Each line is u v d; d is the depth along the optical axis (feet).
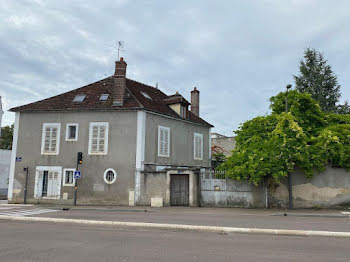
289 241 27.30
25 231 30.76
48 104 66.85
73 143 63.31
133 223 34.63
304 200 55.01
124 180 60.18
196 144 76.23
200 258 20.54
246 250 23.25
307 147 52.54
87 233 29.78
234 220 39.47
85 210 52.11
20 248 22.97
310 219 41.96
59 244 24.47
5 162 97.25
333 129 55.62
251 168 52.21
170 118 68.90
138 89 73.61
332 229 32.71
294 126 52.70
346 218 43.75
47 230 31.48
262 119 60.23
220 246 24.59
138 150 60.59
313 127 59.00
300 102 60.75
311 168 53.52
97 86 71.00
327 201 54.39
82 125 63.57
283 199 55.57
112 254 21.30
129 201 59.16
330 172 54.90
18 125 66.33
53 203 61.98
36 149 64.69
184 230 32.71
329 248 24.43
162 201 57.11
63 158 63.26
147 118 63.10
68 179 62.95
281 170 51.80
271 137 54.60
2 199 78.59
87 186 61.36
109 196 60.18
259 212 49.14
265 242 26.66
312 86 102.63
